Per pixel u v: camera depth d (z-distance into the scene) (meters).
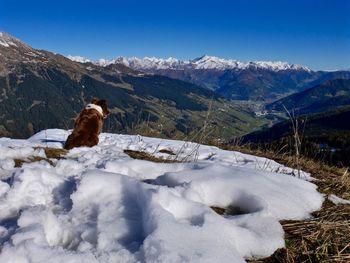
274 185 4.04
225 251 2.47
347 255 3.00
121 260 2.36
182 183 3.84
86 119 7.23
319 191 4.84
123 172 4.26
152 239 2.40
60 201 3.30
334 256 2.98
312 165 7.95
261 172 4.48
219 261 2.34
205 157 7.71
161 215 2.65
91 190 3.20
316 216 3.81
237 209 3.69
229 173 4.20
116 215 2.93
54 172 3.85
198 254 2.36
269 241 2.98
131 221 2.83
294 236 3.32
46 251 2.34
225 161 7.02
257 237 2.96
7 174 4.04
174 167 4.50
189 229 2.59
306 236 3.31
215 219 2.83
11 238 2.43
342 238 3.32
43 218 2.75
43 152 5.46
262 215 3.31
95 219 2.93
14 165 4.56
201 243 2.49
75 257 2.34
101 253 2.47
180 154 7.57
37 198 3.28
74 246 2.71
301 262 2.94
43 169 3.62
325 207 4.10
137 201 3.07
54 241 2.77
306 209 3.85
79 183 3.24
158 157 6.74
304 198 4.05
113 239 2.61
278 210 3.62
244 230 2.94
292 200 3.81
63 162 4.27
